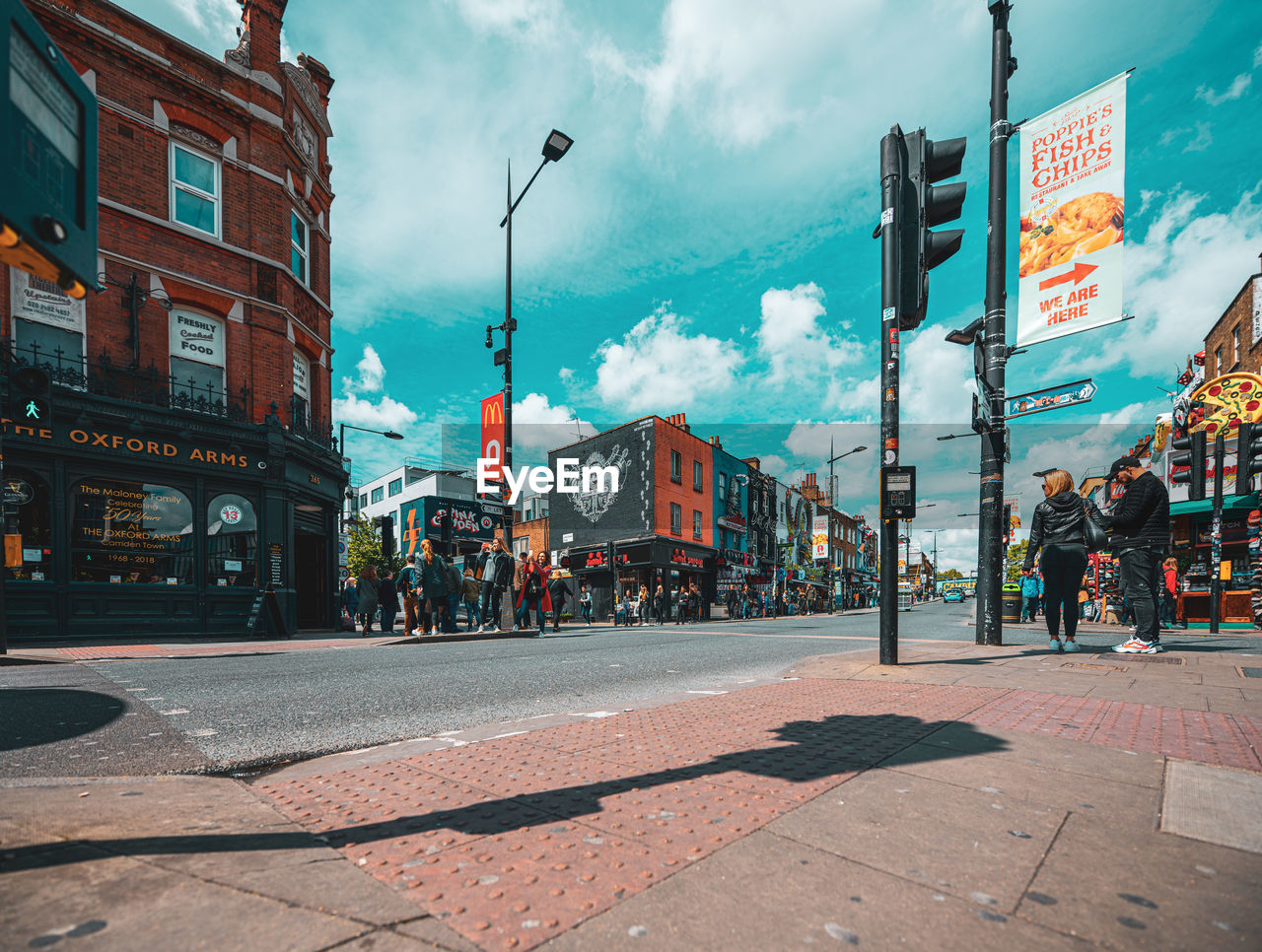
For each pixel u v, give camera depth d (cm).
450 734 327
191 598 1160
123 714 395
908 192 537
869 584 6047
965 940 123
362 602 1377
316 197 1591
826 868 156
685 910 135
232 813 193
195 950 114
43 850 155
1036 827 181
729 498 3462
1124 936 124
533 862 160
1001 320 700
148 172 1180
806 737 288
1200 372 1658
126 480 1108
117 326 1123
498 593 1270
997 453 704
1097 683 425
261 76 1362
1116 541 597
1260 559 1221
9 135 148
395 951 117
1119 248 605
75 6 1104
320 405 1548
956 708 351
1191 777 226
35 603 995
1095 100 625
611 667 657
